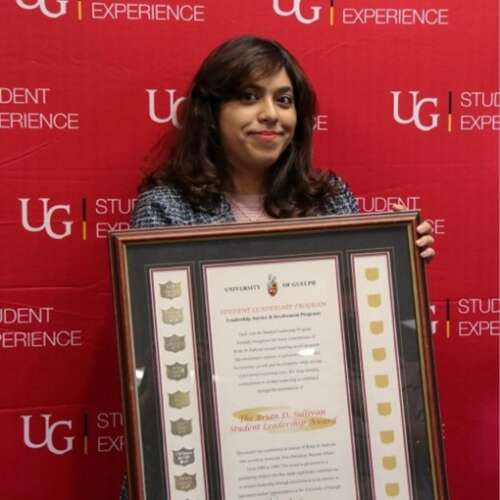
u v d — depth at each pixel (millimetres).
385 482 1279
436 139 1674
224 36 1604
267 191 1457
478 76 1669
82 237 1615
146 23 1590
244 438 1262
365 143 1660
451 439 1715
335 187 1487
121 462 1663
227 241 1271
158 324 1252
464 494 1722
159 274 1255
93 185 1607
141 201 1397
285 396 1271
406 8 1644
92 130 1598
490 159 1687
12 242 1599
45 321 1620
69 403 1642
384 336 1287
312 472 1272
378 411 1283
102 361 1644
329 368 1279
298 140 1464
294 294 1279
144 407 1243
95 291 1630
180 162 1418
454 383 1711
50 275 1614
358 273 1291
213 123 1416
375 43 1644
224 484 1255
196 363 1257
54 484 1646
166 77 1603
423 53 1654
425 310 1287
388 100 1655
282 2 1613
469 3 1655
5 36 1561
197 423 1253
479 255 1699
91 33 1580
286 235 1281
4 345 1612
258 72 1353
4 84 1568
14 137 1580
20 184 1590
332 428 1276
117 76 1594
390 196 1674
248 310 1271
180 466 1246
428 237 1304
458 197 1687
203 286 1264
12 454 1628
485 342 1713
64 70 1580
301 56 1627
